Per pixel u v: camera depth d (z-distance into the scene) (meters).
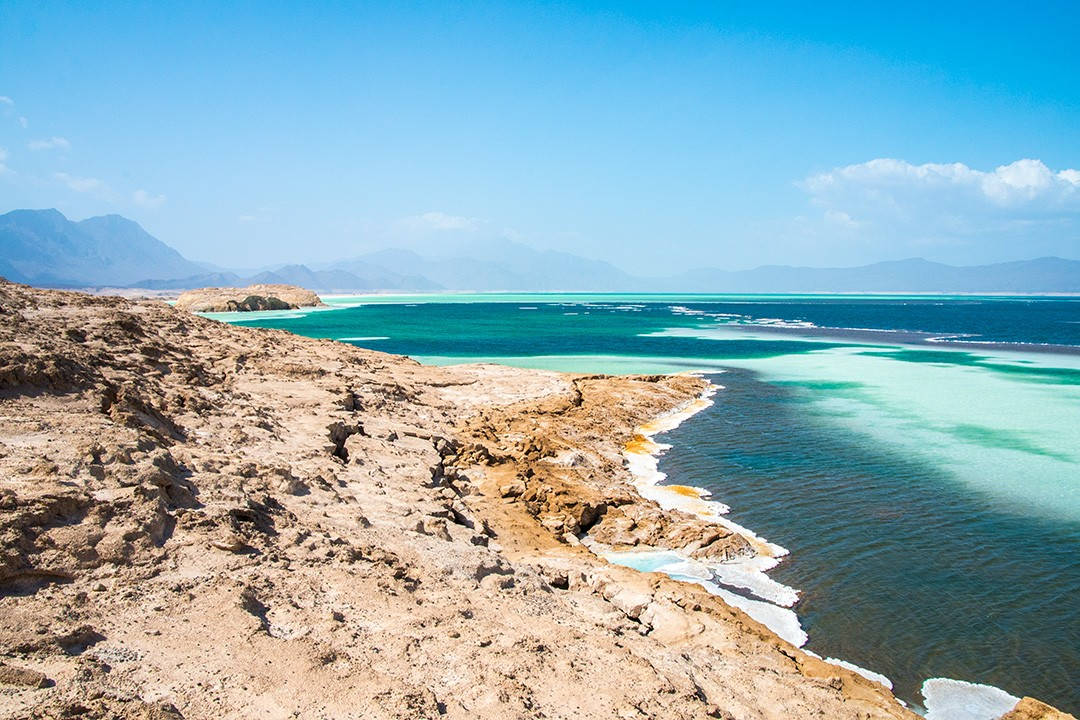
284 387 26.75
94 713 7.94
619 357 62.91
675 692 10.64
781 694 11.80
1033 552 20.66
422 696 9.37
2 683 8.15
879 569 19.34
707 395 44.47
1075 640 16.00
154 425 17.27
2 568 10.13
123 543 11.59
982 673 14.77
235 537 12.73
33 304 25.80
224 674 9.28
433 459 22.22
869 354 68.19
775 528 22.14
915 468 28.78
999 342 82.06
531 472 24.22
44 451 13.25
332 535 14.43
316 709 8.87
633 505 22.58
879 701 12.80
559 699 9.96
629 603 15.23
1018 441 33.38
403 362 42.09
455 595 12.98
